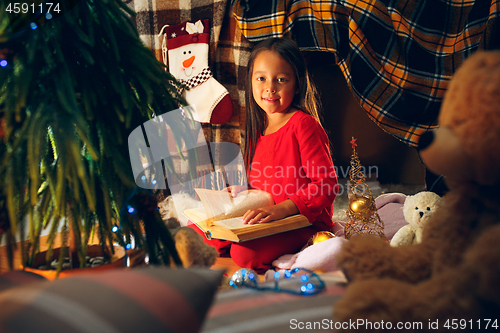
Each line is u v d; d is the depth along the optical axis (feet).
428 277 1.55
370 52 5.58
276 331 1.36
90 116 1.84
